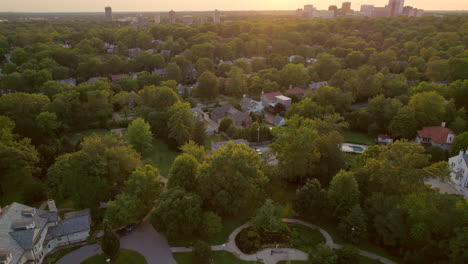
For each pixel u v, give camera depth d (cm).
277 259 5281
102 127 10919
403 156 5656
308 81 15125
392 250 5388
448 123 9706
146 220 6150
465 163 6925
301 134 6838
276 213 5894
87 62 16850
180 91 14788
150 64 17988
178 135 9244
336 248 5466
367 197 5984
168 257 5262
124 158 6562
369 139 10231
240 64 17325
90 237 5634
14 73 12788
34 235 4919
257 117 11825
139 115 10725
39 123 9194
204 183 5866
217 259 5241
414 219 5119
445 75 13712
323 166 7069
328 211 5956
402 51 19175
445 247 4738
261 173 6606
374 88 12531
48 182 6800
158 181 6278
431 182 7394
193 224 5434
